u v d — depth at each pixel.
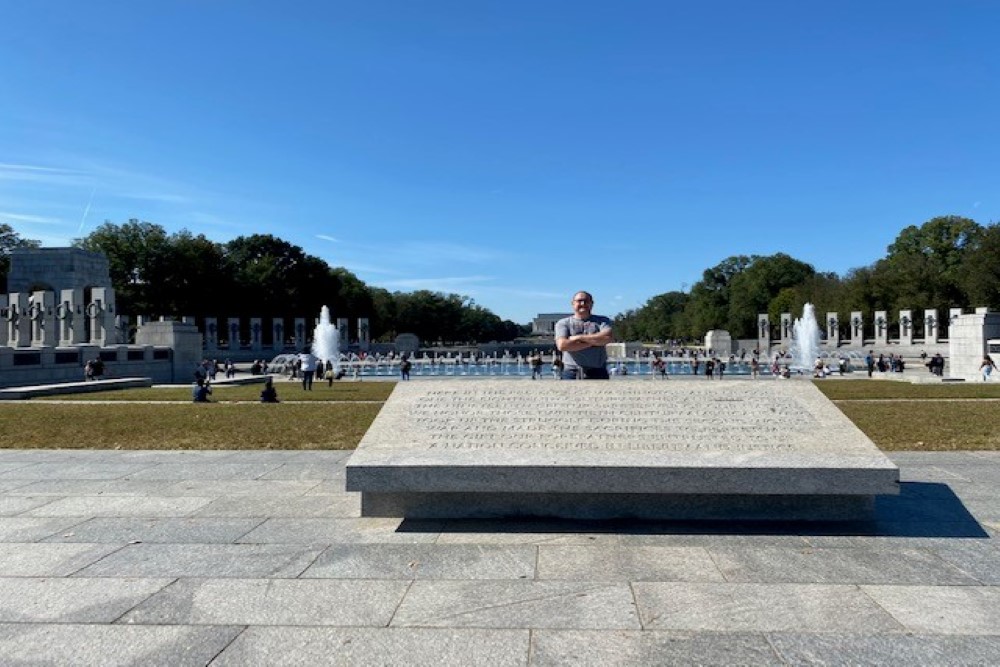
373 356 78.88
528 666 3.87
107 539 6.41
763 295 122.00
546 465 6.46
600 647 4.11
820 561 5.61
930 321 72.50
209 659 4.00
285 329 98.12
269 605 4.80
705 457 6.55
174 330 43.97
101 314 46.22
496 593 4.98
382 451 6.83
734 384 7.67
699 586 5.07
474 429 7.12
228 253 100.69
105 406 22.34
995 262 73.38
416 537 6.34
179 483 9.01
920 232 94.25
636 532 6.40
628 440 6.89
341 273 115.62
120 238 80.94
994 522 6.75
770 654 4.00
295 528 6.73
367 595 4.96
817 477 6.32
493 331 183.00
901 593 4.92
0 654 4.08
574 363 8.94
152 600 4.90
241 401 25.17
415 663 3.92
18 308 44.00
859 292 88.44
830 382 37.75
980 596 4.86
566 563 5.59
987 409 19.56
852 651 4.02
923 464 9.93
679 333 143.75
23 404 23.25
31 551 6.06
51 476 9.53
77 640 4.26
